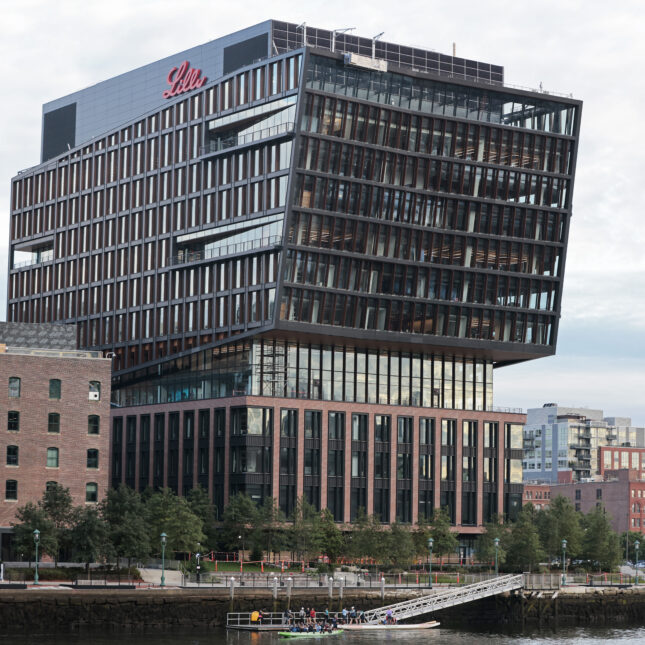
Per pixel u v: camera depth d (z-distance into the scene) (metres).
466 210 177.88
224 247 177.38
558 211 183.62
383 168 171.88
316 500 174.88
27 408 137.50
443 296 178.25
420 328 177.75
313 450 175.75
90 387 141.25
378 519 159.12
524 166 180.88
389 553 152.62
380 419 181.75
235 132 177.62
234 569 147.38
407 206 174.00
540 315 185.25
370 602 130.00
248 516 157.00
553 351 187.12
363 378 182.50
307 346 178.12
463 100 177.50
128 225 193.25
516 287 183.12
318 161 167.50
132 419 190.25
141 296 189.75
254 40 176.12
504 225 180.62
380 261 173.00
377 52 178.00
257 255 171.50
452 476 186.75
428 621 134.25
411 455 183.50
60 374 139.62
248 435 170.25
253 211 172.12
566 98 182.75
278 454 172.38
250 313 172.00
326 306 170.75
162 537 122.31
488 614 140.38
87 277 199.88
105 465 141.00
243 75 175.00
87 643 104.00
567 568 177.38
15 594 109.94
